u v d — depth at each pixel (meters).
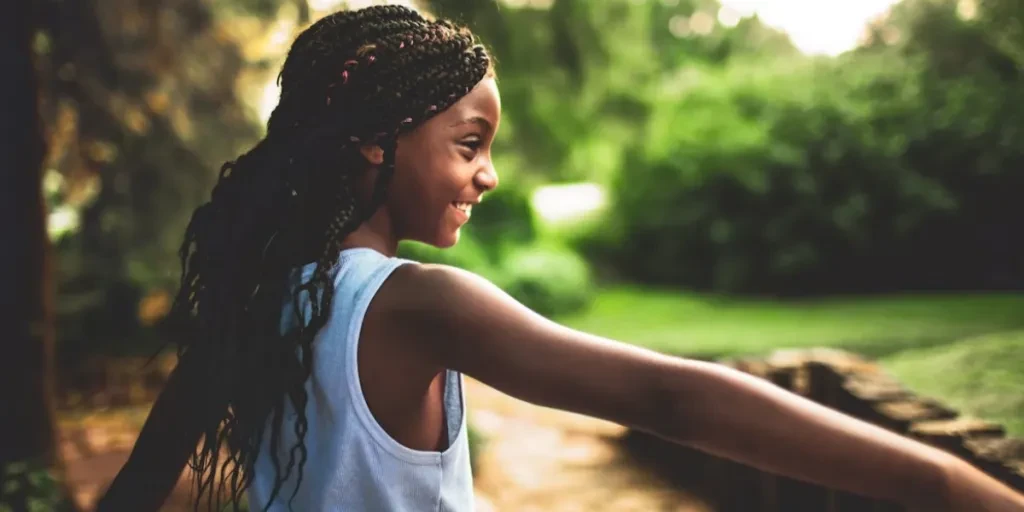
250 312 0.92
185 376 1.00
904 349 7.05
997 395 3.77
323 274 0.88
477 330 0.80
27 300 3.99
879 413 3.11
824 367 3.78
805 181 11.91
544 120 9.75
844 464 0.71
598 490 5.06
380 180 0.90
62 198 7.77
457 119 0.91
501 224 12.80
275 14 5.87
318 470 0.88
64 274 8.86
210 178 7.46
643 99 10.19
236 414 0.92
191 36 5.86
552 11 8.06
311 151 0.91
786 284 12.32
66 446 6.13
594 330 10.15
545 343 0.78
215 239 0.98
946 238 11.19
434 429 0.91
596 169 13.32
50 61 5.33
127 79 5.67
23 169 4.00
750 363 4.20
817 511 3.79
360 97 0.90
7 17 3.95
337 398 0.86
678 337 9.13
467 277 0.84
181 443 1.01
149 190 7.63
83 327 8.81
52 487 3.34
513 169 11.30
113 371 7.88
